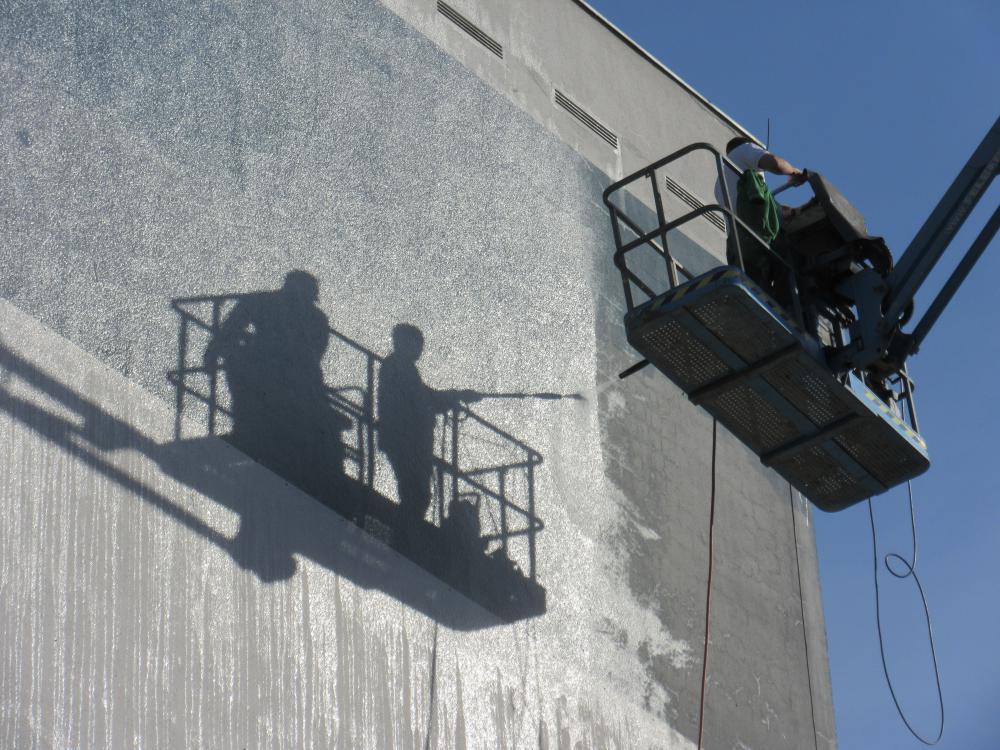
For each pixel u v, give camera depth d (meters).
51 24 11.95
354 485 12.01
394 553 11.98
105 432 10.66
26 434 10.25
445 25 15.47
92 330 10.99
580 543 13.59
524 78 16.06
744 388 12.13
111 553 10.27
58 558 10.00
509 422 13.59
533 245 14.93
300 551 11.34
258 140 12.91
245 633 10.69
